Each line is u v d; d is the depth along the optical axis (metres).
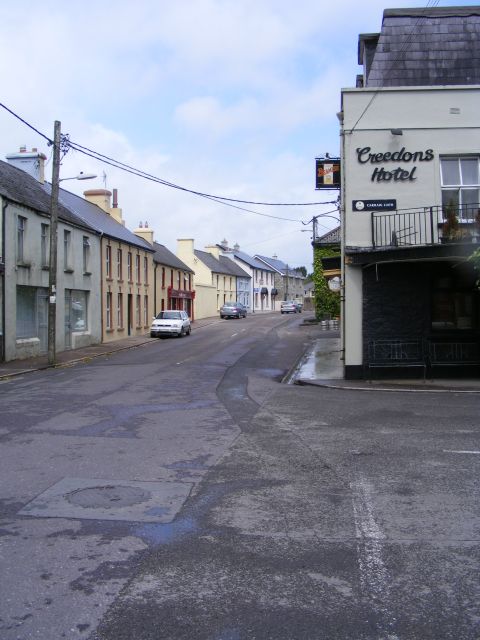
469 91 16.02
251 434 8.91
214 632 3.44
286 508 5.58
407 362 15.95
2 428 9.32
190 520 5.27
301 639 3.38
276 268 102.25
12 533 4.95
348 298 16.11
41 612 3.66
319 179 18.81
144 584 4.03
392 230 15.99
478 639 3.39
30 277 22.41
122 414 10.66
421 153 16.03
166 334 35.06
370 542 4.77
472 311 16.12
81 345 27.72
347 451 7.78
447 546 4.70
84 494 5.99
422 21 17.09
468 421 9.95
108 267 32.25
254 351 25.44
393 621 3.57
